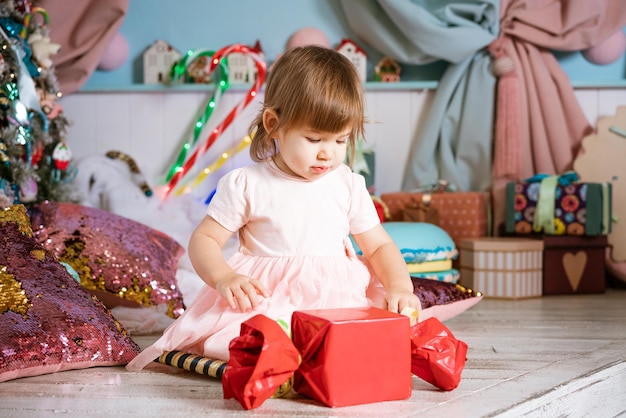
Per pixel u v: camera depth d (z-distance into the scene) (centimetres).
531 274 288
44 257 165
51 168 282
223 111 345
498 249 285
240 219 155
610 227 302
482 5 319
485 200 318
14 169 236
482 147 327
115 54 338
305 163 143
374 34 332
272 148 159
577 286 297
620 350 175
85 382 140
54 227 212
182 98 345
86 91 340
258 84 324
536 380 144
